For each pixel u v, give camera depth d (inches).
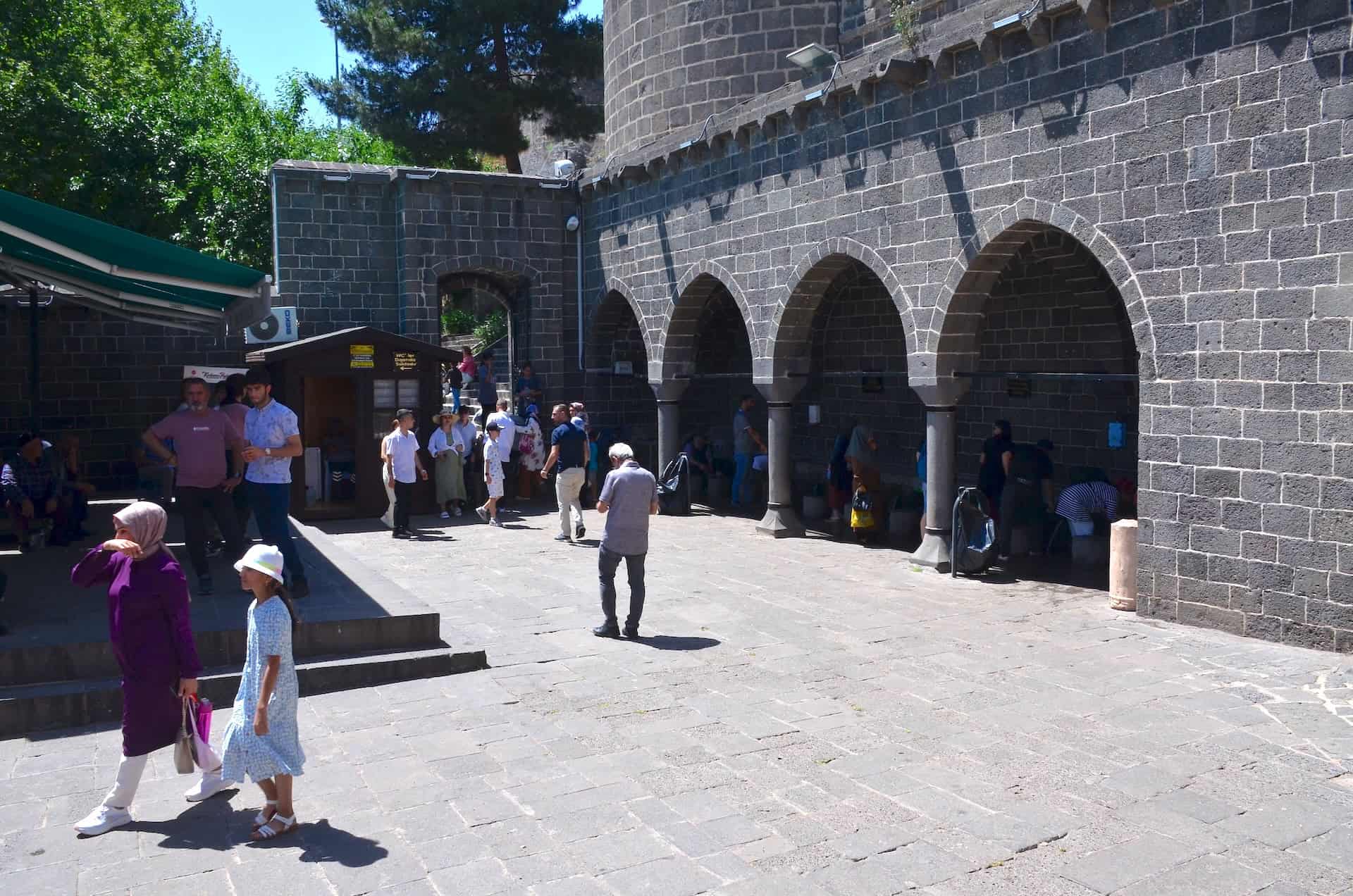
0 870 196.5
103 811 214.1
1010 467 509.7
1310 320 328.5
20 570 405.4
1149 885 186.2
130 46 1203.9
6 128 840.9
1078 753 250.5
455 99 1063.6
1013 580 461.4
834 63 526.0
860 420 753.0
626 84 741.3
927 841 205.2
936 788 231.5
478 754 255.9
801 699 296.8
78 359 703.7
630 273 732.0
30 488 455.2
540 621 392.2
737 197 605.9
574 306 810.2
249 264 1069.1
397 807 223.8
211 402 524.7
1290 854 197.3
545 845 204.5
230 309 438.0
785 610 407.5
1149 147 372.8
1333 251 321.4
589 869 194.4
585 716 284.7
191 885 189.6
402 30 1077.1
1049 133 409.7
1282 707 279.6
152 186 999.6
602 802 225.6
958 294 458.6
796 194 556.4
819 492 680.4
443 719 282.8
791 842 205.0
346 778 240.4
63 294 474.0
